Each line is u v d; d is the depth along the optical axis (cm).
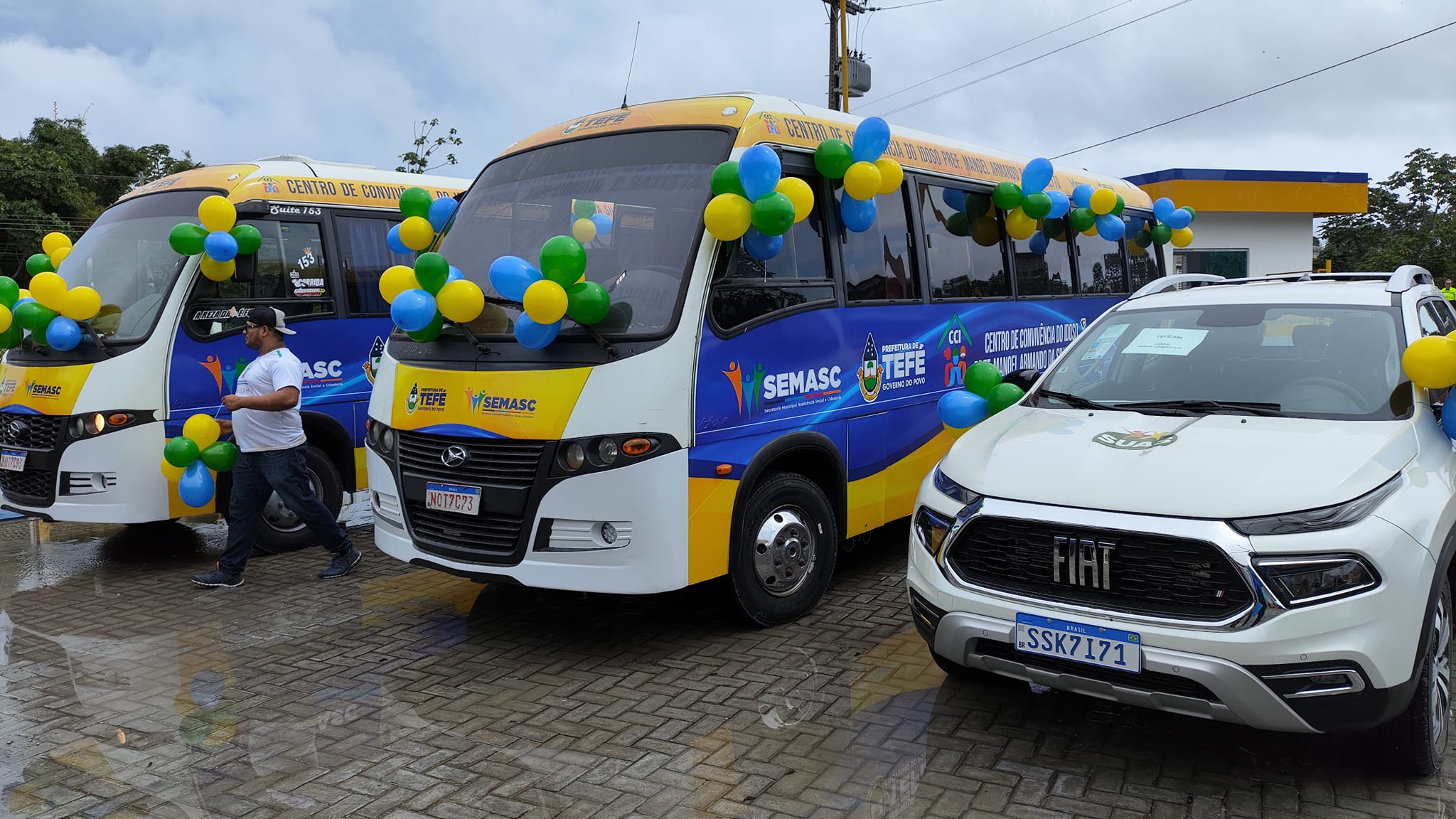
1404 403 424
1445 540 369
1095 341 531
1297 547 338
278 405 664
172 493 720
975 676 491
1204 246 2941
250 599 668
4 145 3231
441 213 680
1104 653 360
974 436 466
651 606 629
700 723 452
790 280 582
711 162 556
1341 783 384
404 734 448
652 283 527
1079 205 877
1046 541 379
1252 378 459
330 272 827
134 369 704
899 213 686
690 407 517
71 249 805
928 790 385
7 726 467
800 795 384
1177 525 352
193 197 781
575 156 605
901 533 820
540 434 505
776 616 582
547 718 462
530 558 514
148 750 438
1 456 738
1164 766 403
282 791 397
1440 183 4088
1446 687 392
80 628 613
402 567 746
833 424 614
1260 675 336
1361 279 555
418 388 554
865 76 2739
